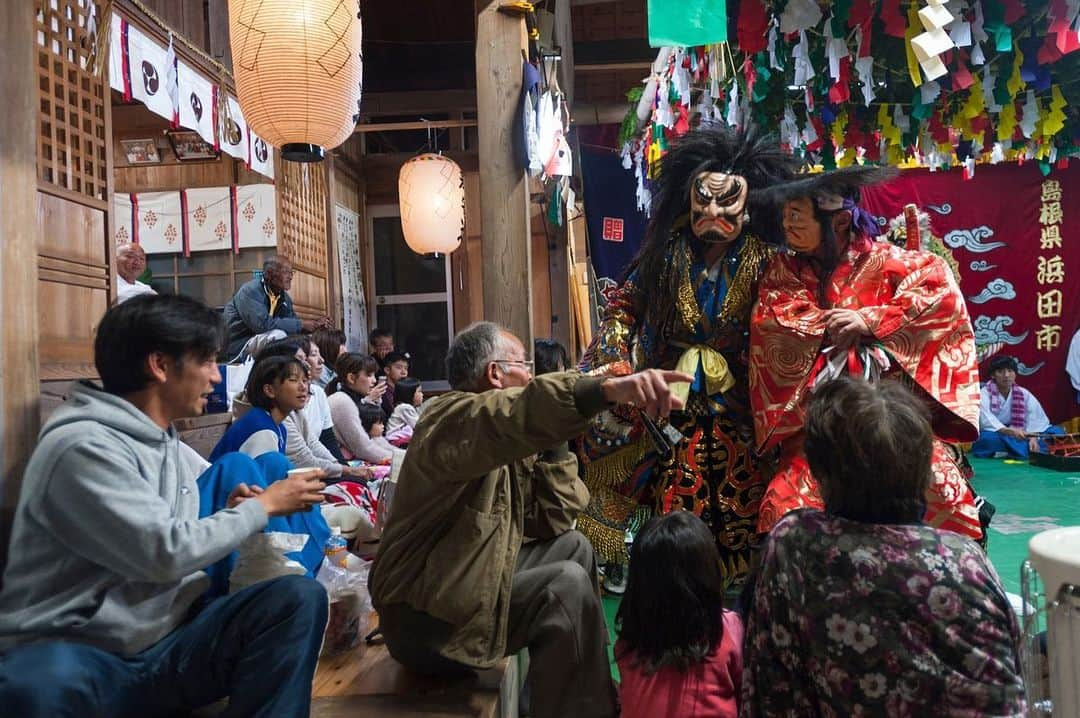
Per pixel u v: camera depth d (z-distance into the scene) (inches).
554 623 82.1
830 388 59.9
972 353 104.7
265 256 270.7
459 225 268.8
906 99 222.8
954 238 398.3
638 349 122.3
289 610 68.8
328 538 107.7
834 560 55.1
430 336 345.4
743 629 85.7
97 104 133.0
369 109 330.3
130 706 66.8
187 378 69.9
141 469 67.6
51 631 64.6
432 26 344.5
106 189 133.7
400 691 88.0
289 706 67.4
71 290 123.4
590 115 318.3
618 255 339.9
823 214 106.8
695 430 116.6
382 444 197.6
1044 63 193.8
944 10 143.4
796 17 149.3
